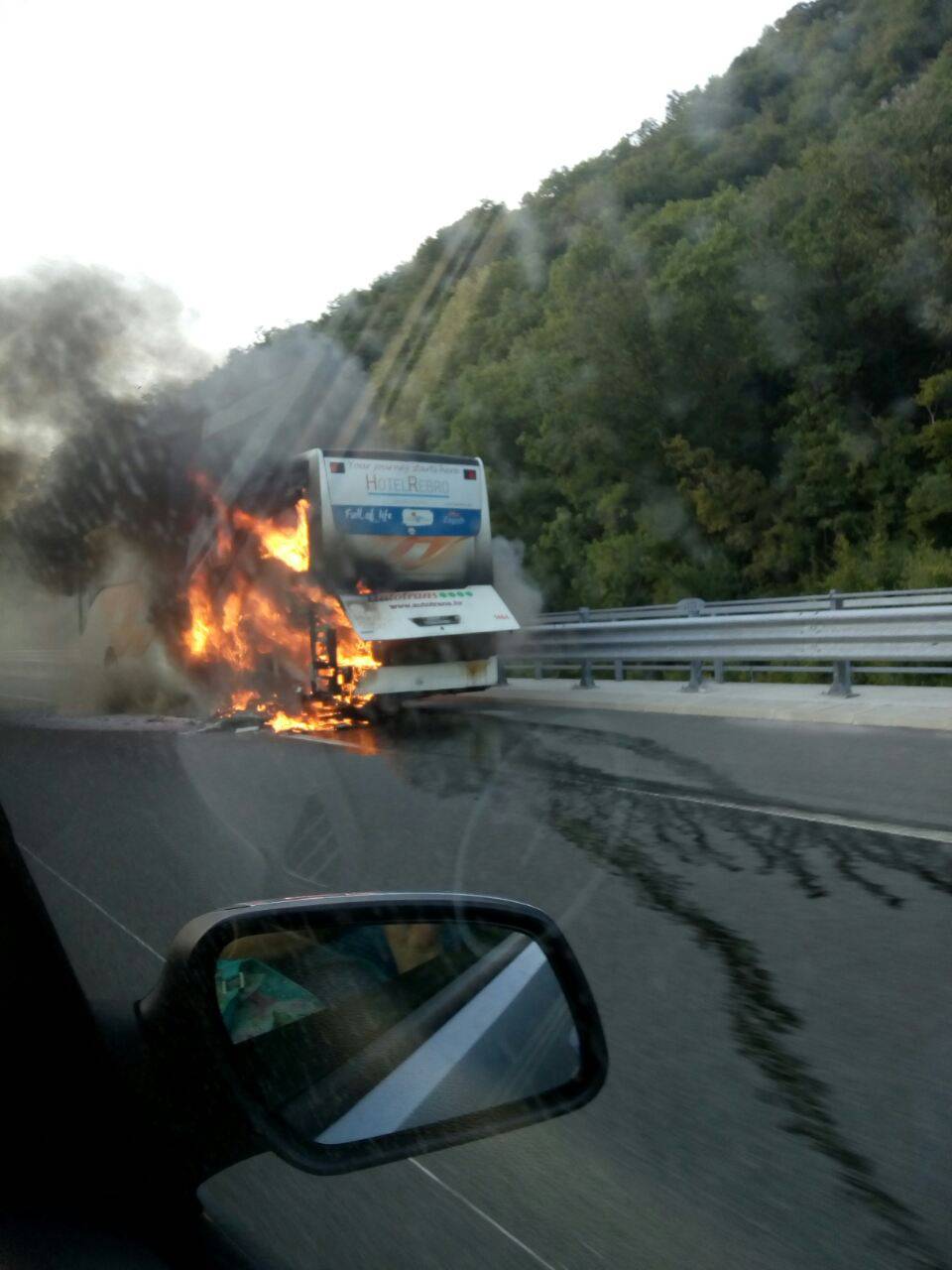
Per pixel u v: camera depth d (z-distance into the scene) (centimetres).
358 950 230
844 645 1283
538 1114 210
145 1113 164
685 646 1478
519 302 5253
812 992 468
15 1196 144
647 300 3195
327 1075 200
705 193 5541
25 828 831
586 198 5984
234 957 221
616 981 491
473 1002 232
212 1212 225
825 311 2984
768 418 3153
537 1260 277
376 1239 272
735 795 855
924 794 820
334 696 1379
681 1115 364
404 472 1422
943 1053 406
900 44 5112
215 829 816
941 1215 305
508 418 3741
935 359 2925
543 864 693
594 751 1092
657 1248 287
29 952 148
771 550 2852
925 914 559
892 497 2716
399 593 1412
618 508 3206
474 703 1592
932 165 2816
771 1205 310
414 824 823
